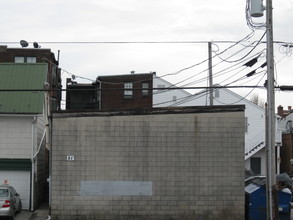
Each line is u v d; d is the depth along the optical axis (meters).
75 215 19.84
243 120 20.42
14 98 25.14
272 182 17.27
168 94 52.44
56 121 20.19
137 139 20.22
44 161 28.59
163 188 20.08
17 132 24.75
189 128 20.34
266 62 18.41
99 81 52.31
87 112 20.25
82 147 20.12
